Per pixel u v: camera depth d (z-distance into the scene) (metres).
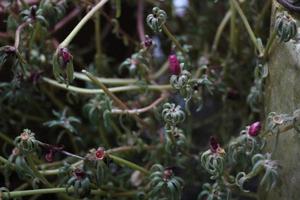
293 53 0.47
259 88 0.51
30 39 0.54
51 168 0.55
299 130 0.45
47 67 0.59
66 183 0.49
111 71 0.65
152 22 0.48
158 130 0.58
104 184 0.52
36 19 0.52
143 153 0.60
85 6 0.57
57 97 0.64
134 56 0.56
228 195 0.48
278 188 0.47
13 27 0.56
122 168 0.57
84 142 0.61
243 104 0.62
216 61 0.62
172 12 0.68
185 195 0.62
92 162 0.48
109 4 0.66
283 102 0.47
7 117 0.61
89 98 0.60
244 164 0.46
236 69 0.62
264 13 0.57
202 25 0.69
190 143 0.59
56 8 0.54
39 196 0.61
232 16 0.58
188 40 0.68
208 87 0.51
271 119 0.45
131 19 0.72
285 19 0.46
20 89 0.57
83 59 0.69
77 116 0.64
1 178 0.61
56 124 0.54
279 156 0.47
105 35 0.68
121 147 0.55
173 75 0.48
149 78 0.59
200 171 0.59
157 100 0.55
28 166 0.50
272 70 0.49
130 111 0.53
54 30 0.59
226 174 0.49
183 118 0.48
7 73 0.62
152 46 0.55
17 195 0.48
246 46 0.62
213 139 0.46
